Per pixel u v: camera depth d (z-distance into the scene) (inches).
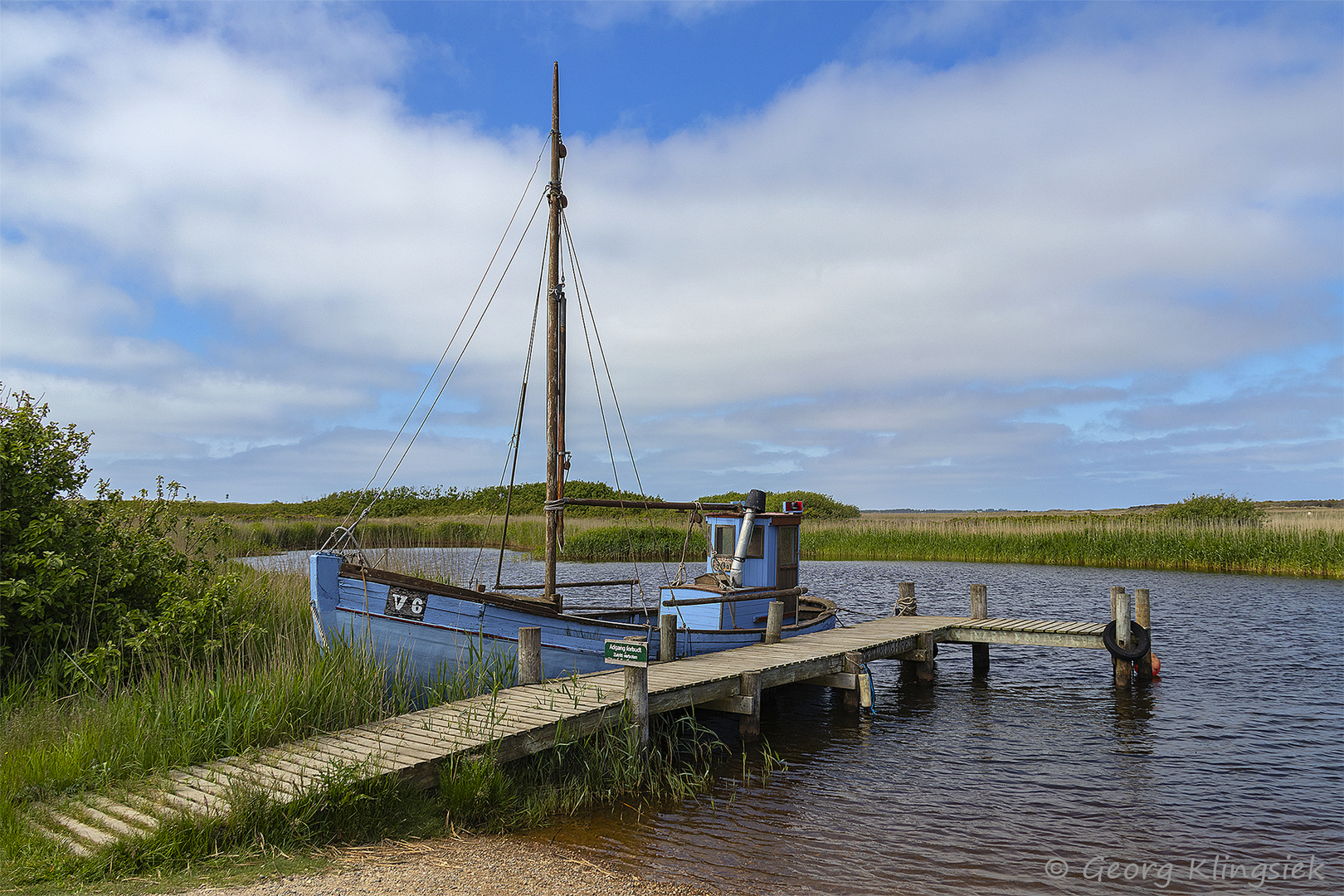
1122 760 430.9
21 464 424.5
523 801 331.6
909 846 311.7
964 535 1732.3
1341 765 422.9
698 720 513.3
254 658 409.1
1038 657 759.1
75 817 256.8
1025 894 272.4
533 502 2101.4
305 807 270.2
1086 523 1749.5
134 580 439.5
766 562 627.8
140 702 338.0
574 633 472.4
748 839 314.5
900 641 603.5
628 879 269.9
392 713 392.8
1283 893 277.3
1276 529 1460.4
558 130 526.0
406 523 1459.2
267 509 2073.1
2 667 381.7
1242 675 645.9
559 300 519.5
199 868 240.4
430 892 240.7
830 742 467.2
